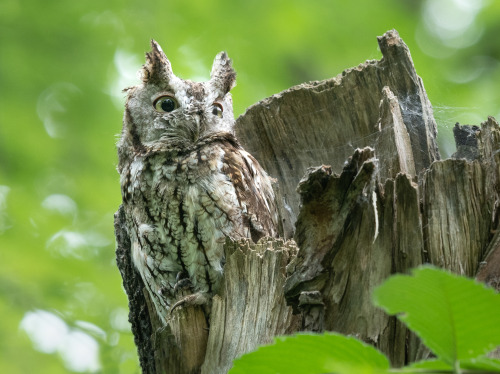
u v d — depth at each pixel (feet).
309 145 32.09
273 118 32.58
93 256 48.73
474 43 60.64
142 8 56.59
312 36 57.62
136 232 31.94
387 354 20.02
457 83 56.70
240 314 24.45
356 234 20.76
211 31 56.59
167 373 25.18
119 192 51.67
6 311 44.98
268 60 57.00
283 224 33.01
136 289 32.68
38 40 55.77
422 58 55.77
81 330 44.42
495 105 52.90
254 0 57.77
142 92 35.70
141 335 32.27
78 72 55.21
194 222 30.58
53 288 46.44
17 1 56.29
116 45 56.13
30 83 54.54
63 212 50.80
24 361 43.65
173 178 31.50
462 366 11.41
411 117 27.99
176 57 54.70
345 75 30.37
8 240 47.98
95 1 56.34
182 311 26.00
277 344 12.25
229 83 37.32
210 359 24.52
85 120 54.13
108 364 41.93
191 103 34.22
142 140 34.63
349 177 20.10
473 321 10.96
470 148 25.13
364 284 20.62
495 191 21.90
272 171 33.30
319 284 20.75
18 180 51.93
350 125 30.78
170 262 31.09
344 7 58.49
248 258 24.70
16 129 52.70
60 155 52.90
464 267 20.92
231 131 34.76
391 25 58.03
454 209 21.50
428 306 11.10
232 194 30.66
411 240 20.86
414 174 24.93
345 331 20.43
